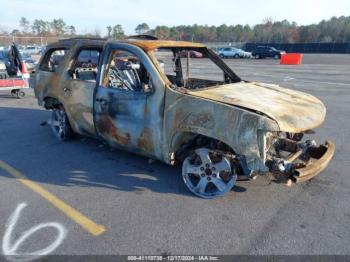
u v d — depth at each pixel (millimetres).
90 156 5004
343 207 3465
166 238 2938
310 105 3760
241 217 3277
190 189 3770
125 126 4145
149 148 3992
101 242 2889
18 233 3025
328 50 54312
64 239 2934
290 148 3865
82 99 4801
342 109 8406
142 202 3592
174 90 3586
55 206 3518
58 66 5410
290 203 3547
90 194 3793
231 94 3650
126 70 4531
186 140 3699
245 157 3225
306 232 3021
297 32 88000
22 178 4238
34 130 6551
